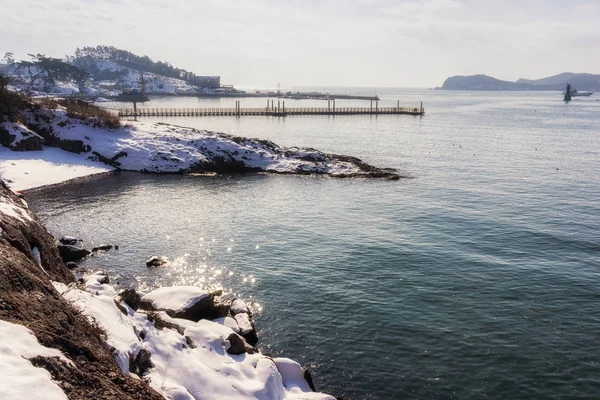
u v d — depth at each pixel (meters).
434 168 56.25
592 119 136.00
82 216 33.00
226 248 27.31
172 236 29.25
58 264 17.73
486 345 17.39
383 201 39.53
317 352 16.84
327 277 23.34
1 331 7.62
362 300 20.84
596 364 16.30
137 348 11.58
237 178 49.59
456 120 130.50
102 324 11.68
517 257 26.34
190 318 16.75
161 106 176.12
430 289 22.06
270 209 36.44
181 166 51.75
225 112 130.62
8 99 53.12
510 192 43.16
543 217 34.69
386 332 18.22
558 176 51.22
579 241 29.12
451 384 15.19
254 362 14.18
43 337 8.37
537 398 14.59
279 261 25.39
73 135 53.53
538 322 19.12
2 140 49.19
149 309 16.84
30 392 6.34
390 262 25.38
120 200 38.12
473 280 23.11
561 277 23.56
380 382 15.25
